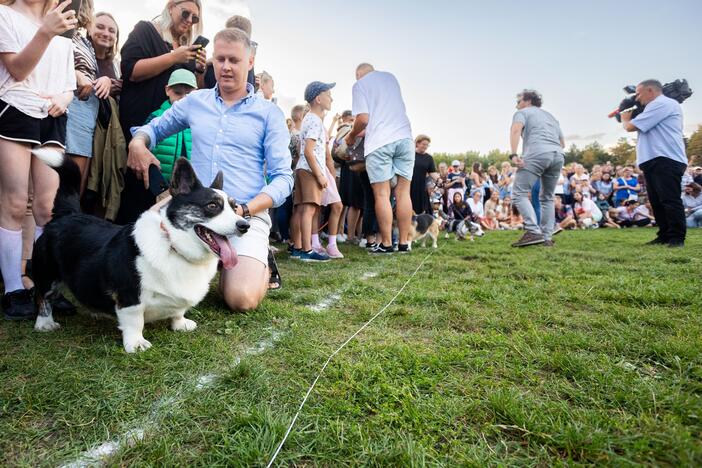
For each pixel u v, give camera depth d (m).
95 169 3.61
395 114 5.73
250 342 2.32
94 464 1.28
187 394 1.69
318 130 5.16
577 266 4.71
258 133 3.16
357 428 1.43
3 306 2.65
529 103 6.85
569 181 14.52
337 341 2.34
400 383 1.79
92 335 2.38
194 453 1.33
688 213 11.91
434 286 3.74
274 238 7.73
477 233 9.39
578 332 2.41
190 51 3.71
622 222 13.47
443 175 13.43
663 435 1.35
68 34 2.96
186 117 3.18
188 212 2.28
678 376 1.81
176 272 2.27
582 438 1.35
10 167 2.59
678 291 3.22
